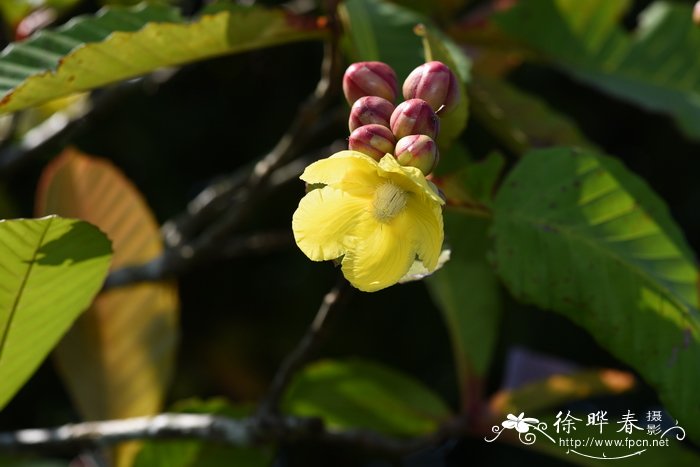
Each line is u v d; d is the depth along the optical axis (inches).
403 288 91.7
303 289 91.7
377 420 61.9
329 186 48.6
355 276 48.7
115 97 65.7
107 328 61.7
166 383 61.9
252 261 93.4
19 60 53.3
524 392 60.3
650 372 52.1
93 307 61.4
